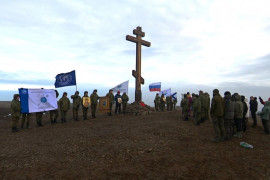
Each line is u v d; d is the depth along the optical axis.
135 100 17.89
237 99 9.41
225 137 8.66
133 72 17.81
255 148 7.76
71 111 20.31
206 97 12.25
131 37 17.39
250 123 12.88
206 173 5.65
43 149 7.22
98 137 8.48
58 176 5.23
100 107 15.52
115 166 5.88
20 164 5.93
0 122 14.24
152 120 12.44
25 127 12.17
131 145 7.44
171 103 21.19
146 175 5.41
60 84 14.63
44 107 12.29
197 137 8.82
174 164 6.10
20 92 11.45
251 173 5.73
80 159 6.33
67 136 8.90
